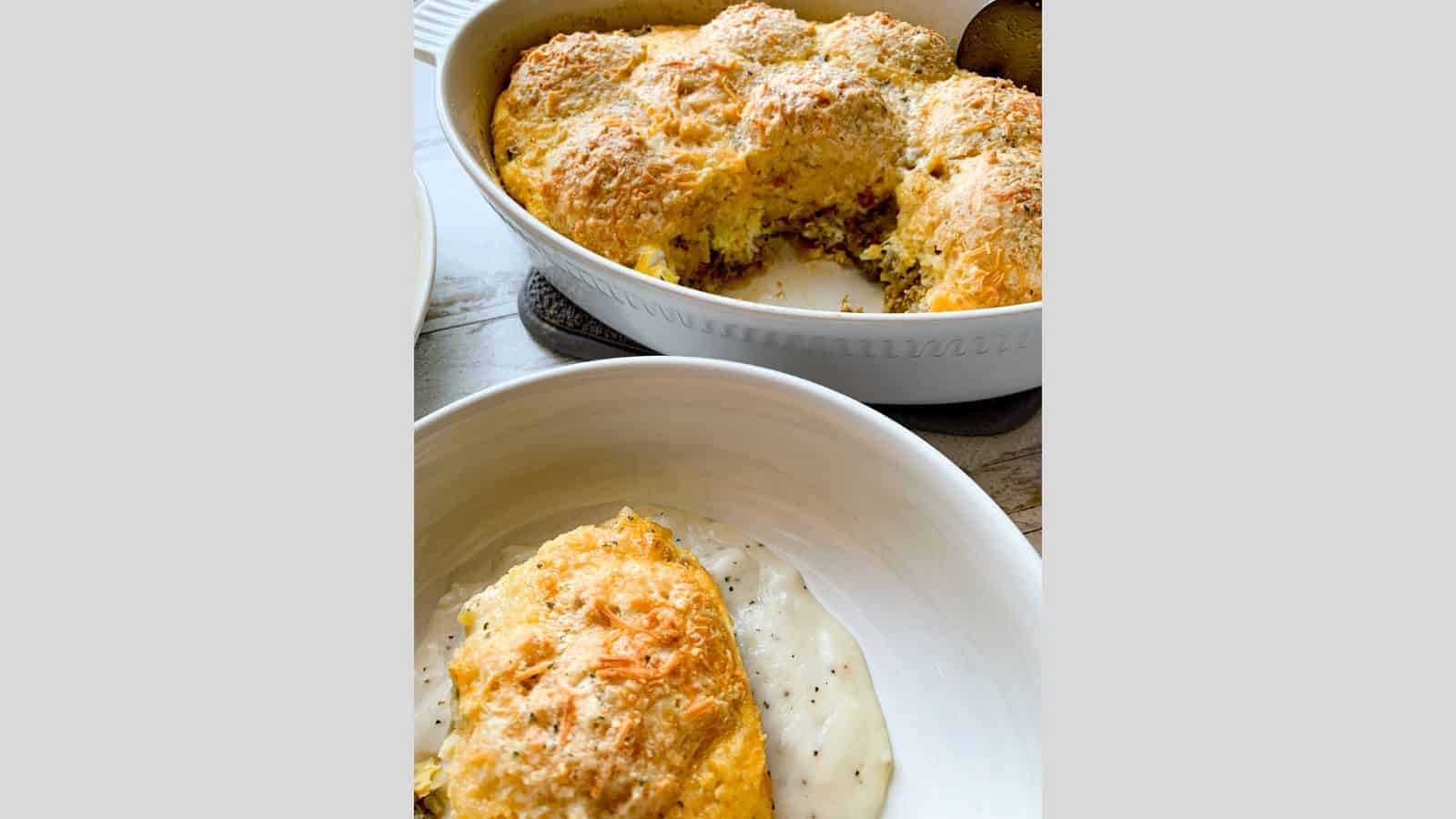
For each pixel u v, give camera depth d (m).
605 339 0.56
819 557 0.47
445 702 0.43
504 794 0.39
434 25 0.61
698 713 0.40
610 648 0.41
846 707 0.43
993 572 0.43
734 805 0.40
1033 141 0.57
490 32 0.60
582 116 0.58
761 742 0.41
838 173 0.56
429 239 0.55
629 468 0.48
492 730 0.39
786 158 0.56
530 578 0.43
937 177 0.56
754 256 0.58
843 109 0.56
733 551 0.47
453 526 0.46
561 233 0.56
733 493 0.48
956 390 0.52
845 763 0.42
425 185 0.62
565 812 0.39
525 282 0.58
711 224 0.57
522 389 0.45
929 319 0.48
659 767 0.39
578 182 0.55
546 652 0.41
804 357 0.51
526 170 0.57
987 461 0.52
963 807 0.42
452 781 0.39
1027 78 0.61
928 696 0.44
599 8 0.63
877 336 0.49
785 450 0.47
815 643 0.45
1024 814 0.41
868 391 0.52
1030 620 0.41
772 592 0.46
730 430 0.47
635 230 0.54
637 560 0.44
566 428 0.47
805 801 0.42
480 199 0.63
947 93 0.59
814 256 0.59
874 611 0.46
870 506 0.46
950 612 0.44
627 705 0.40
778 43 0.60
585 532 0.44
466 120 0.57
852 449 0.46
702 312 0.49
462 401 0.45
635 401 0.47
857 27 0.61
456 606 0.45
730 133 0.57
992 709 0.43
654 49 0.61
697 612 0.42
